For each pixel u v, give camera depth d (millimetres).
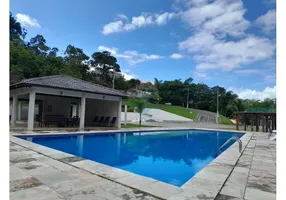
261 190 3906
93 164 5281
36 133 11133
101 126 18609
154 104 57438
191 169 6809
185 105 73875
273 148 9023
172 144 12422
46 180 4043
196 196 3504
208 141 14062
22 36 57625
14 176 4234
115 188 3748
